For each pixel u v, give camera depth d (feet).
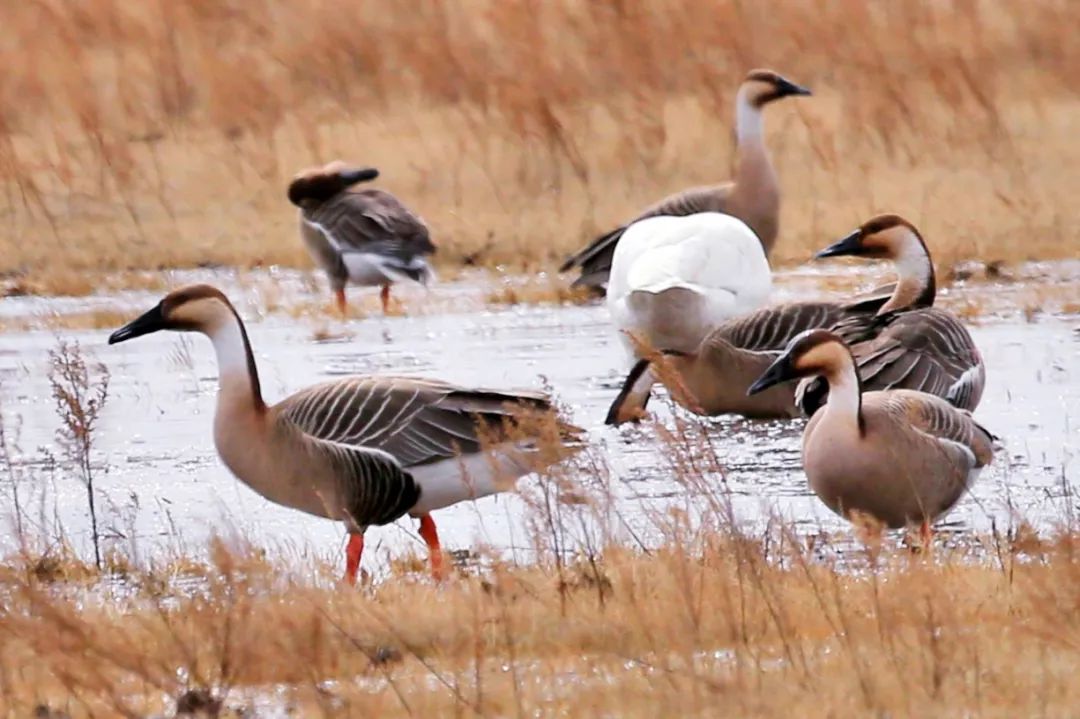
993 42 103.60
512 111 89.04
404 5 107.45
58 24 103.04
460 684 29.22
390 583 35.73
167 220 80.23
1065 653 29.27
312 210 67.87
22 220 80.07
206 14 107.04
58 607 31.55
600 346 59.57
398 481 37.60
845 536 39.04
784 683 28.53
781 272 70.23
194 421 51.98
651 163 86.63
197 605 32.89
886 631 30.14
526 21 98.73
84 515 43.16
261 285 70.49
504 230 77.87
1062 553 32.60
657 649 30.32
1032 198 79.36
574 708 27.91
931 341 47.11
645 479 44.19
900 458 38.29
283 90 98.48
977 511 41.24
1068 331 59.00
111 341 38.75
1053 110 95.25
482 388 39.04
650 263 54.70
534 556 37.86
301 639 30.96
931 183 82.53
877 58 94.63
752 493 43.32
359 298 69.72
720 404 50.98
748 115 68.59
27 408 53.47
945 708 27.14
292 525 42.52
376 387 38.14
